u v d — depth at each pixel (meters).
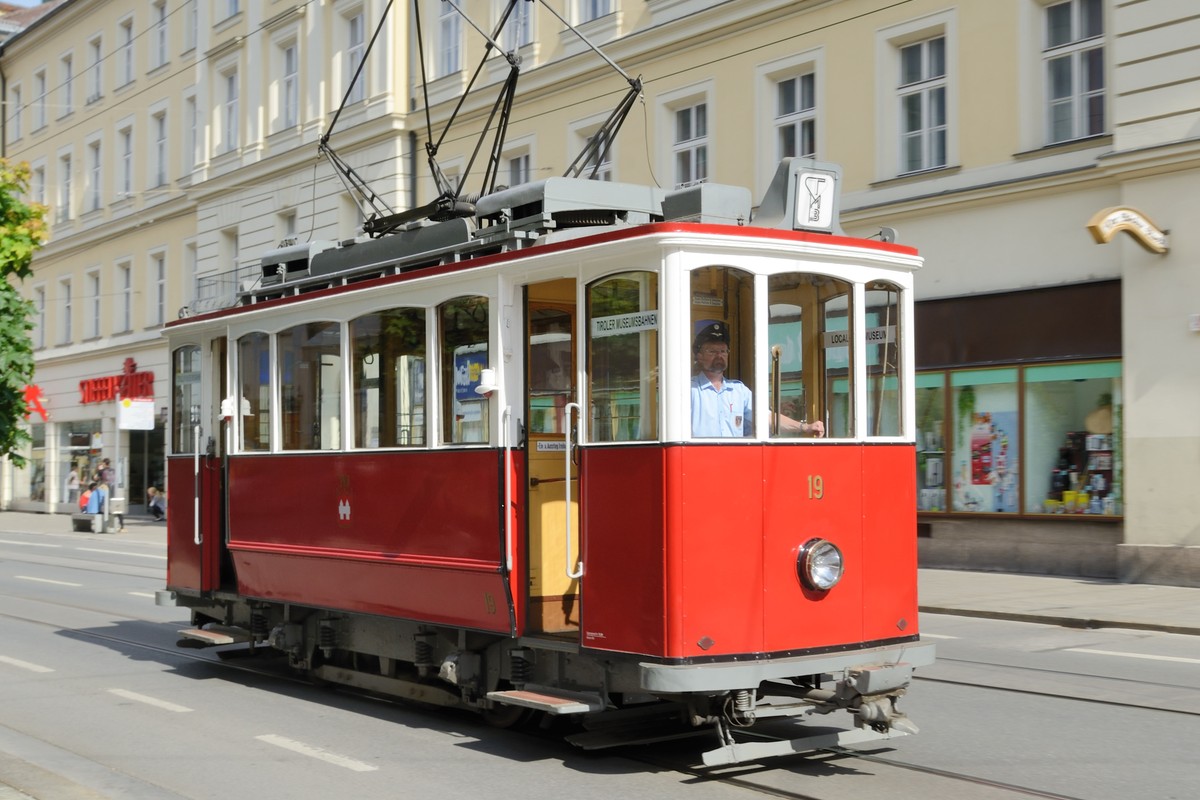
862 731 7.20
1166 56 15.92
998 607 14.11
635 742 7.43
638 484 6.92
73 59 44.78
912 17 19.17
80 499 35.12
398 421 8.69
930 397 19.03
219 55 35.97
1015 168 17.91
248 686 10.53
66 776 7.32
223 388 11.43
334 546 9.34
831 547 7.14
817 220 7.51
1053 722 8.26
